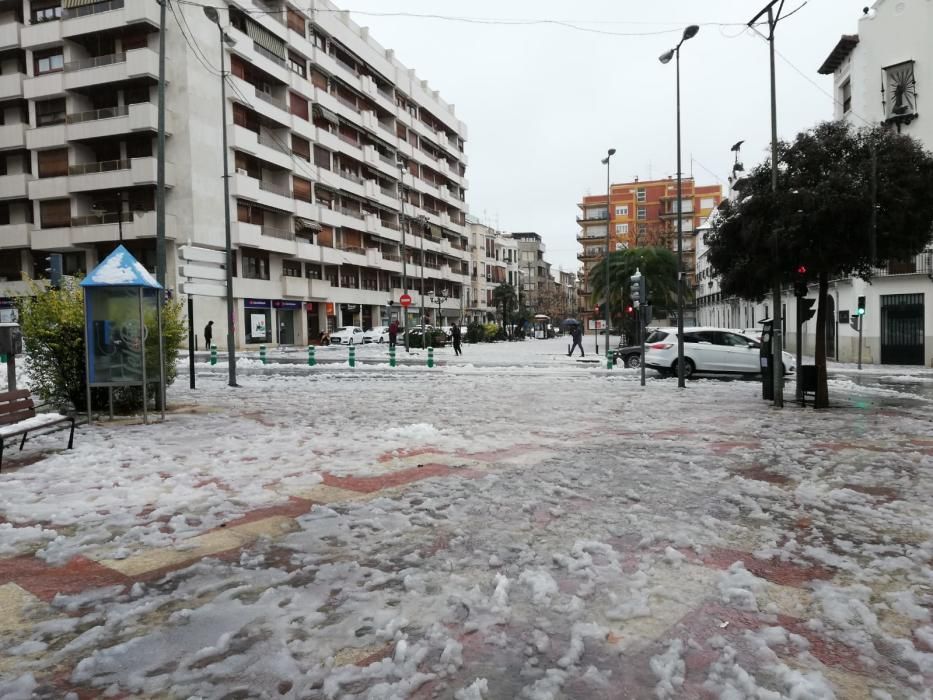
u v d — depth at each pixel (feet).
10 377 30.19
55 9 125.59
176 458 23.07
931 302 80.28
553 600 11.31
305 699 8.37
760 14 39.34
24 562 13.15
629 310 115.85
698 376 67.05
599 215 273.95
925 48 79.71
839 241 35.47
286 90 148.97
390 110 200.85
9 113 129.18
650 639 9.96
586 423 31.94
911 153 35.53
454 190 262.88
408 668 8.94
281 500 17.57
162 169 41.16
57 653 9.53
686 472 21.11
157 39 120.78
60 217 124.67
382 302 197.57
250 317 138.21
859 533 15.07
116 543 14.21
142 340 31.09
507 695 8.46
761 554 13.46
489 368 77.46
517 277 359.66
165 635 10.05
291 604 11.12
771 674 8.94
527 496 18.06
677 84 59.82
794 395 46.50
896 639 9.86
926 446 25.70
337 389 50.80
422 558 13.34
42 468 21.17
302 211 151.12
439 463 22.30
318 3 159.94
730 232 40.55
